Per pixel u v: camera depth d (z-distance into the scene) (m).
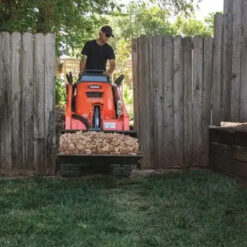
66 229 2.95
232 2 4.88
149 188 4.08
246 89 4.83
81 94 4.74
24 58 4.58
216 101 5.00
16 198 3.63
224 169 4.64
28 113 4.62
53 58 4.61
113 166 4.39
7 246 2.65
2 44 4.55
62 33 7.92
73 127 4.64
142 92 4.92
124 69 17.67
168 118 4.97
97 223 3.10
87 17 8.14
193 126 5.02
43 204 3.52
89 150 4.17
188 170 4.86
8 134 4.61
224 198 3.71
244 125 4.64
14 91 4.59
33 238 2.80
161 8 7.79
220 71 4.98
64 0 6.79
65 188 4.01
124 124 4.64
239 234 2.91
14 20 6.07
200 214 3.30
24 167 4.65
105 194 3.90
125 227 3.07
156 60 4.92
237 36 4.86
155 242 2.79
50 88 4.62
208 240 2.84
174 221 3.17
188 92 4.99
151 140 4.96
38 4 6.25
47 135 4.65
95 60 5.22
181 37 4.95
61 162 4.23
